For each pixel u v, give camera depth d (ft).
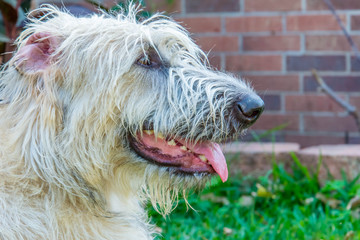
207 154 10.93
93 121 10.58
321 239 15.31
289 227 16.33
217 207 18.33
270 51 24.04
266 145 21.59
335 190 18.94
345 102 23.15
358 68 23.56
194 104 10.73
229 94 10.82
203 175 10.95
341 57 23.62
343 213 16.96
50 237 10.08
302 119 24.00
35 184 10.35
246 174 20.45
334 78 23.75
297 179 19.89
